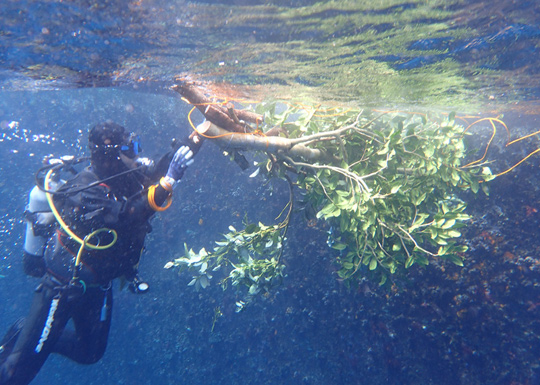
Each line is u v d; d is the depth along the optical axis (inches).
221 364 458.3
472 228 333.4
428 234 158.2
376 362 333.4
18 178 751.1
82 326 203.8
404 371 316.5
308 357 384.5
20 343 169.3
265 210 464.8
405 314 318.3
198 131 132.5
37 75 253.6
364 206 149.6
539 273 301.1
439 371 301.4
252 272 184.1
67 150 754.8
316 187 164.9
